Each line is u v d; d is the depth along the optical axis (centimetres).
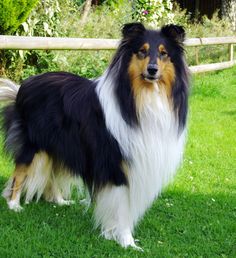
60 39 891
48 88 478
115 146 421
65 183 526
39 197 521
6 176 596
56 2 1024
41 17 1002
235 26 1862
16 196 511
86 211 505
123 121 415
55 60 1008
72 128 452
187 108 443
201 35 1598
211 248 454
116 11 1405
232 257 440
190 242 466
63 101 461
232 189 614
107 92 423
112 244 442
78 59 1077
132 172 426
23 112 492
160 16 1438
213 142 800
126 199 438
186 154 730
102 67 1079
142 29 417
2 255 415
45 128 473
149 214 520
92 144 436
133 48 412
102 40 992
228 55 1551
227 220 516
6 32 912
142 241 461
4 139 513
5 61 955
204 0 2391
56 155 477
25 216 490
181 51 427
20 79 971
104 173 431
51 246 434
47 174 503
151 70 399
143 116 416
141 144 418
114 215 443
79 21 1180
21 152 498
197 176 648
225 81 1320
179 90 427
